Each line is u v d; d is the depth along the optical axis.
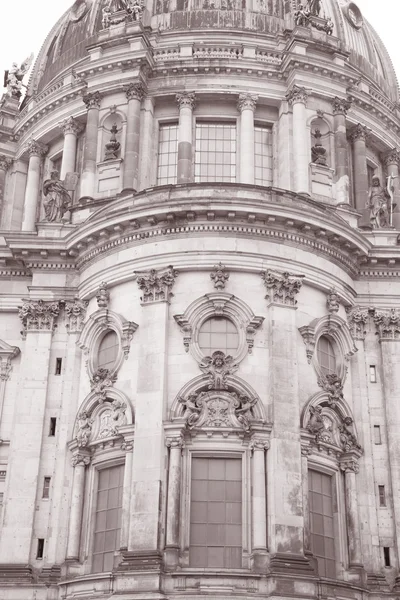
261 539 35.22
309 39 50.00
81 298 42.72
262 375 38.09
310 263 40.72
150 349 38.28
